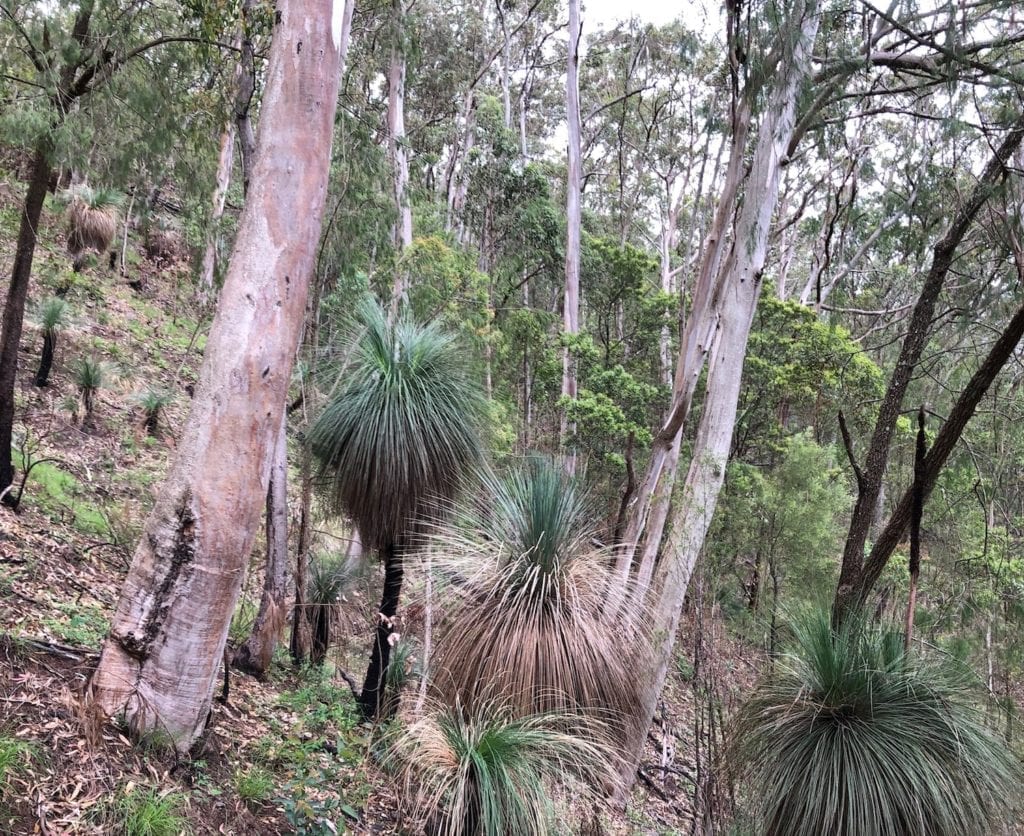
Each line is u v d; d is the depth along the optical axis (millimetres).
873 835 3254
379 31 8984
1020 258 4844
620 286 15312
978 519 8102
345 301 6977
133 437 8828
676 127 19000
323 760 4340
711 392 5656
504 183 16172
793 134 5949
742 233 5770
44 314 8531
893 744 3424
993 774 3412
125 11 6160
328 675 6113
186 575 3385
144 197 9578
